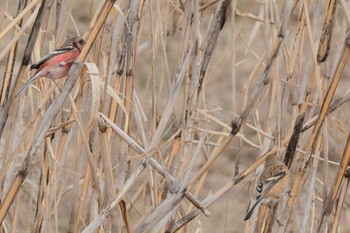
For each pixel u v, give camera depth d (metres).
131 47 9.43
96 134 9.73
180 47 9.18
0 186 9.66
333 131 11.30
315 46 9.48
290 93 10.11
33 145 8.12
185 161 8.74
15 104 9.83
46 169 10.00
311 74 9.30
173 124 9.93
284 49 9.73
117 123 9.61
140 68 20.22
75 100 9.75
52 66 8.50
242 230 16.27
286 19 7.68
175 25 11.33
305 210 9.96
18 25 9.85
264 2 8.21
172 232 9.36
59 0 10.01
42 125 8.09
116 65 9.83
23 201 12.45
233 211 16.61
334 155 16.27
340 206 9.48
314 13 9.50
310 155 9.37
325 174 9.52
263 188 9.64
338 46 9.12
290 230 11.16
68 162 11.71
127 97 9.36
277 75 8.97
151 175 9.64
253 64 18.84
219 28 8.95
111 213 8.60
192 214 9.40
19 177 8.15
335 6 9.02
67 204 14.52
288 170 9.59
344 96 9.34
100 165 10.02
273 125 9.87
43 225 9.80
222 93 18.78
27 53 8.37
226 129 9.64
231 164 17.44
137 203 14.27
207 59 9.02
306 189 9.91
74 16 21.19
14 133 9.88
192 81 8.77
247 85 9.36
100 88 8.71
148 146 9.12
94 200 9.94
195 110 8.95
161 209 8.30
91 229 8.56
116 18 9.59
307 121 9.71
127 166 9.98
